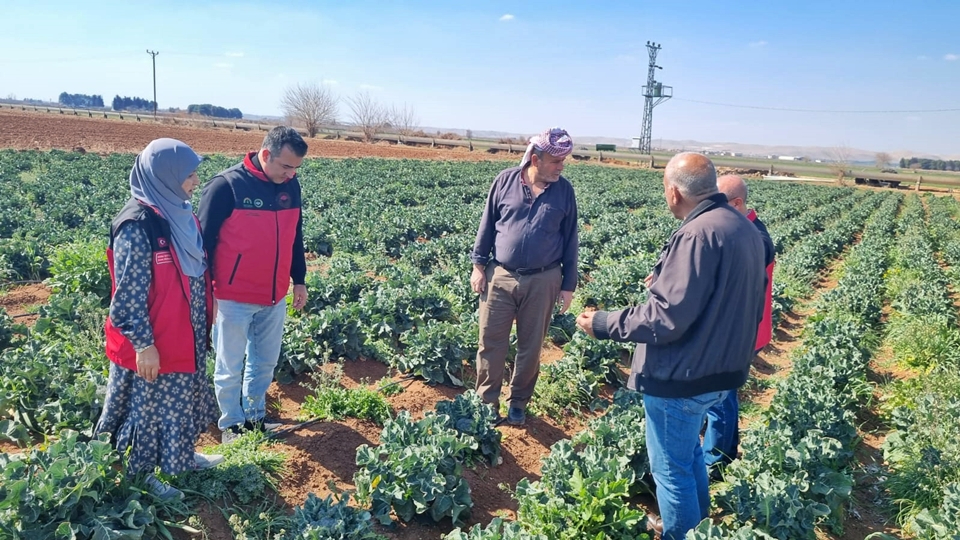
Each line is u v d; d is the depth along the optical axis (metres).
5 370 5.59
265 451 5.34
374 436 6.09
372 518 4.72
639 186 37.25
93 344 6.61
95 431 4.49
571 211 6.00
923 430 6.09
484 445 5.84
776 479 4.91
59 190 19.91
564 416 7.09
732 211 3.95
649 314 3.87
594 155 63.53
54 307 7.87
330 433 5.88
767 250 5.41
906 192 48.97
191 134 52.72
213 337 5.43
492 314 6.16
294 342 7.20
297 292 5.79
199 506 4.60
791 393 6.59
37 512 3.76
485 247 6.22
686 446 4.15
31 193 19.03
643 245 17.22
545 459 5.06
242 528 4.20
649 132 98.12
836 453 5.78
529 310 6.08
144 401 4.19
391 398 6.99
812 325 10.04
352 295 9.93
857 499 5.79
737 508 4.82
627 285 11.75
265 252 5.07
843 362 7.65
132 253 3.90
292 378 7.08
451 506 4.86
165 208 4.05
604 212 24.91
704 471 4.54
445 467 5.09
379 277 12.84
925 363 8.91
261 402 5.75
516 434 6.44
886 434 7.12
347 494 4.54
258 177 5.04
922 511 5.01
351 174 32.38
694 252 3.77
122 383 4.21
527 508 4.73
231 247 4.99
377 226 16.47
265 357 5.58
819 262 17.30
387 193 25.84
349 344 7.81
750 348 4.05
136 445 4.25
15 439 5.13
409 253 13.83
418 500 4.77
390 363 7.75
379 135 68.94
